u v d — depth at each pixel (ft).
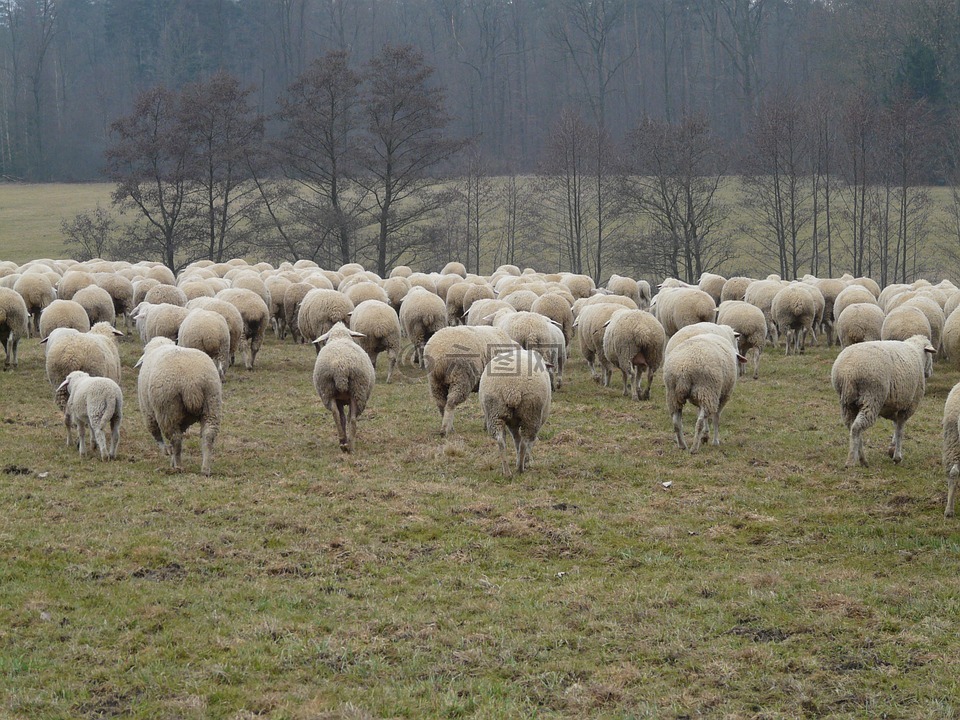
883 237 212.43
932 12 238.48
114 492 44.29
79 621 31.22
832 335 91.97
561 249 224.94
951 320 67.00
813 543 38.75
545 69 328.08
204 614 31.96
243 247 206.39
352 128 190.80
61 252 223.30
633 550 38.22
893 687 26.81
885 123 182.70
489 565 36.83
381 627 31.35
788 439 55.01
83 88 379.35
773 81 291.99
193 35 344.49
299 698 26.89
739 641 29.99
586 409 62.34
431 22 351.67
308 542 38.63
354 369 50.96
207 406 46.78
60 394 51.96
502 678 28.17
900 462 49.90
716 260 212.43
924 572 35.06
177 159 193.77
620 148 249.75
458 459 50.88
